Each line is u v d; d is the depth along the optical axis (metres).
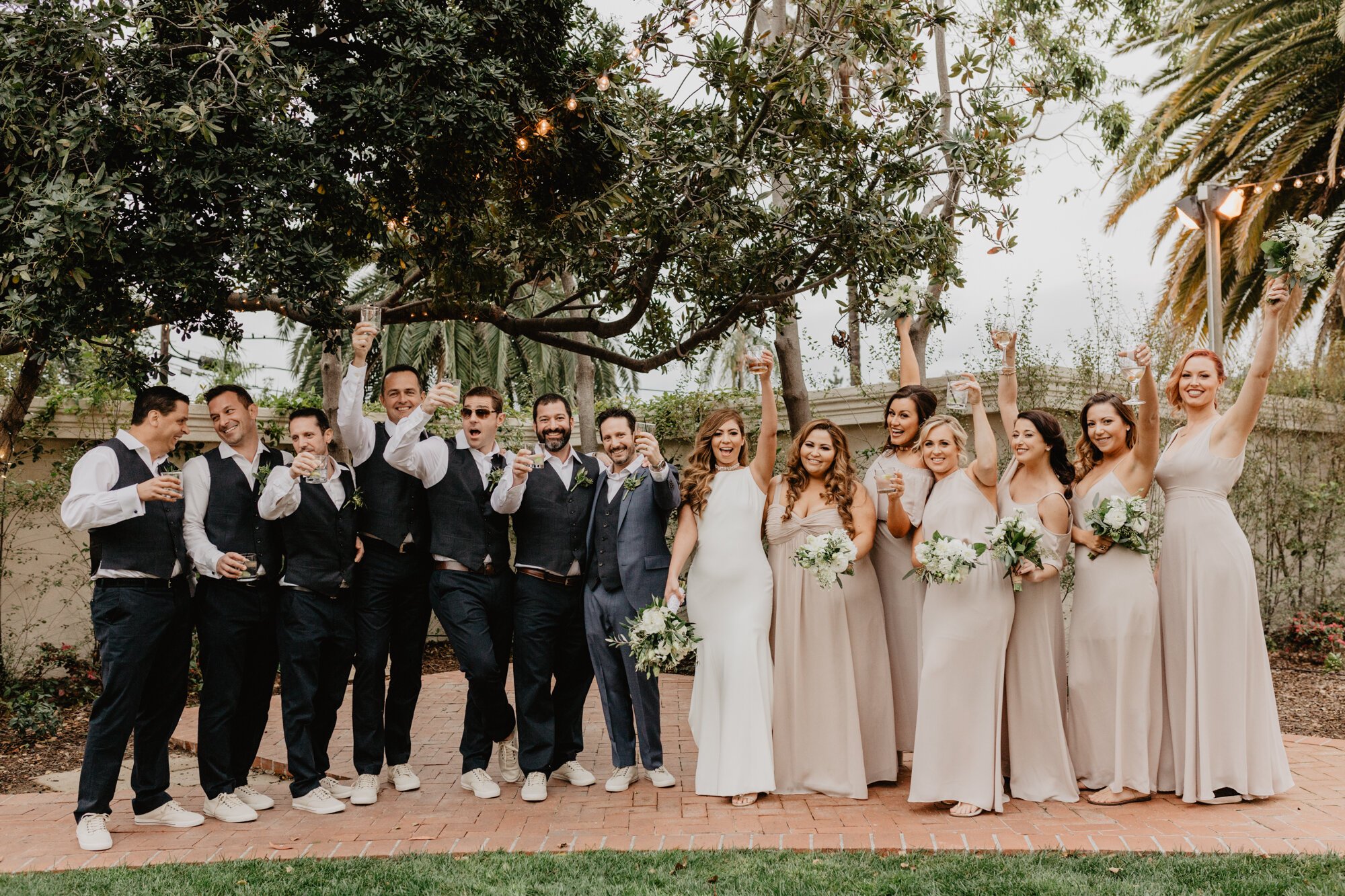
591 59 5.86
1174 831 3.98
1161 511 7.69
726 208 5.90
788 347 7.75
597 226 6.15
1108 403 4.61
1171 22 10.36
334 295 4.78
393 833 4.19
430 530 4.81
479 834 4.16
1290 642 9.05
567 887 3.47
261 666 4.60
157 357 5.33
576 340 7.38
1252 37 10.02
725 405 9.23
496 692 4.79
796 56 6.12
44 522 7.75
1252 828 3.99
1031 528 4.23
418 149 5.00
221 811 4.41
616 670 4.83
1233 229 10.59
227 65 4.50
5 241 4.22
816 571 4.35
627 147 5.90
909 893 3.36
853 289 6.81
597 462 5.05
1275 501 9.12
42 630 7.73
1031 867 3.59
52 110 4.25
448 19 4.97
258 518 4.48
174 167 4.38
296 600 4.50
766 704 4.66
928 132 6.39
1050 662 4.52
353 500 4.58
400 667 4.89
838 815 4.36
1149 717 4.45
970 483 4.64
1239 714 4.30
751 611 4.73
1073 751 4.60
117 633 4.08
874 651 4.84
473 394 4.84
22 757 6.03
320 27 5.35
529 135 5.71
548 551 4.76
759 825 4.21
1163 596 4.53
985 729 4.34
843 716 4.69
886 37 6.02
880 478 4.97
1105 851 3.77
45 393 7.79
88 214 3.95
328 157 4.88
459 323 18.31
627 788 4.87
